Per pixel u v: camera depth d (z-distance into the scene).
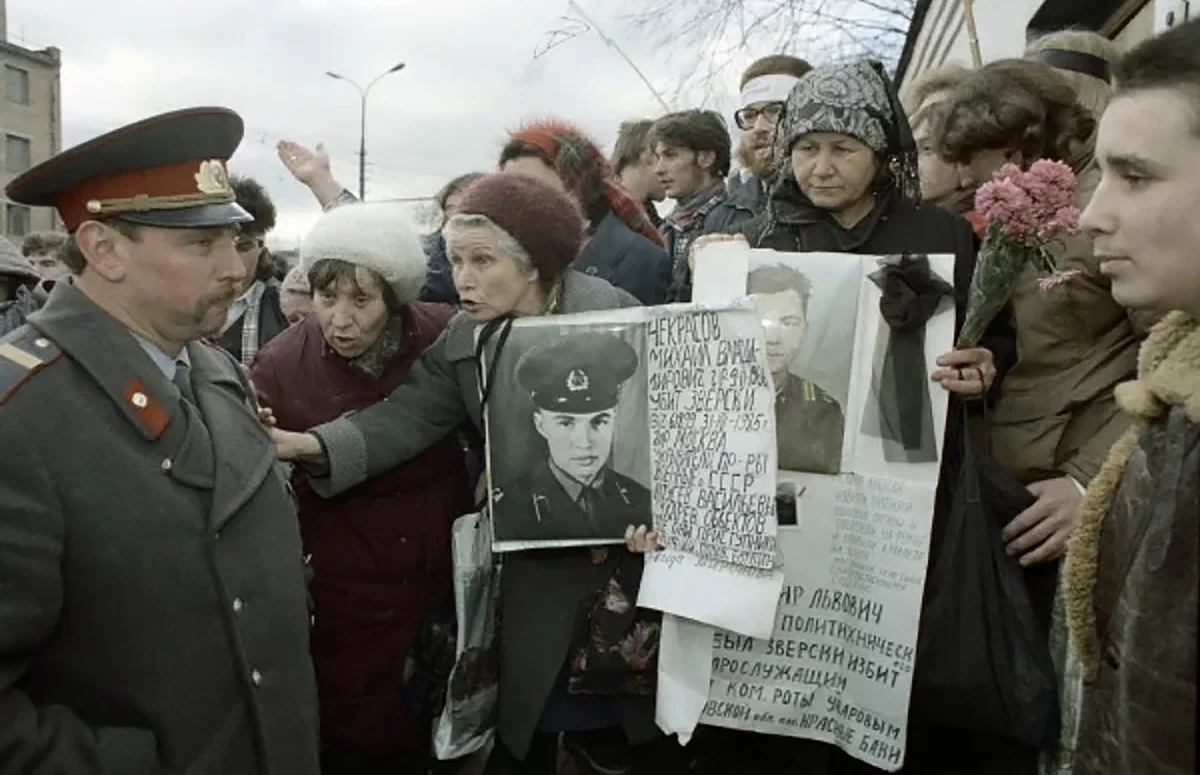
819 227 2.25
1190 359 1.22
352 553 2.46
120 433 1.62
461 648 2.25
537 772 2.43
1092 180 2.28
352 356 2.45
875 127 2.12
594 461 2.15
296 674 1.80
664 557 2.12
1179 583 1.15
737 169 5.03
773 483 1.98
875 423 2.05
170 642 1.61
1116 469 1.39
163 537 1.61
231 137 1.77
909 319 2.00
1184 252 1.19
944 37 6.31
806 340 2.08
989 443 2.11
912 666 1.98
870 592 2.04
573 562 2.22
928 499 2.00
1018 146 2.27
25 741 1.47
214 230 1.72
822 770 2.22
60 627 1.57
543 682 2.20
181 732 1.62
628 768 2.39
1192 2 2.33
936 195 2.80
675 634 2.11
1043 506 2.02
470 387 2.30
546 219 2.20
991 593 1.95
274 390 2.51
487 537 2.27
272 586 1.77
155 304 1.71
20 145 33.19
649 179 4.91
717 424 2.05
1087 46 2.71
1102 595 1.37
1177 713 1.14
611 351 2.15
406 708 2.48
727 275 2.10
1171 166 1.17
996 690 1.92
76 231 1.67
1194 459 1.17
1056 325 2.12
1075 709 1.93
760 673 2.12
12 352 1.60
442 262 3.50
